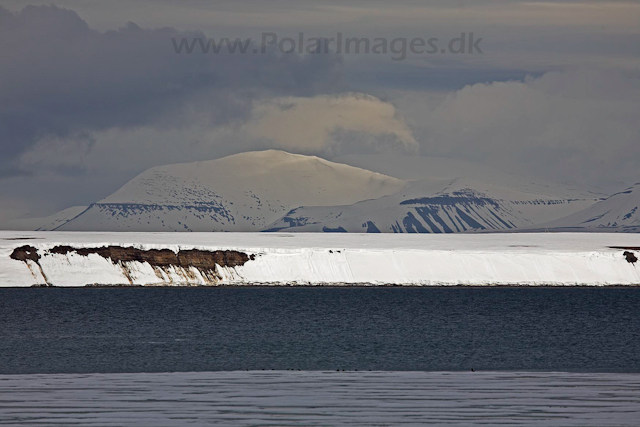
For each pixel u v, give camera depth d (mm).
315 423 122688
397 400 140375
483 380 164625
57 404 136000
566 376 171375
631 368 190875
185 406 134750
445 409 132500
